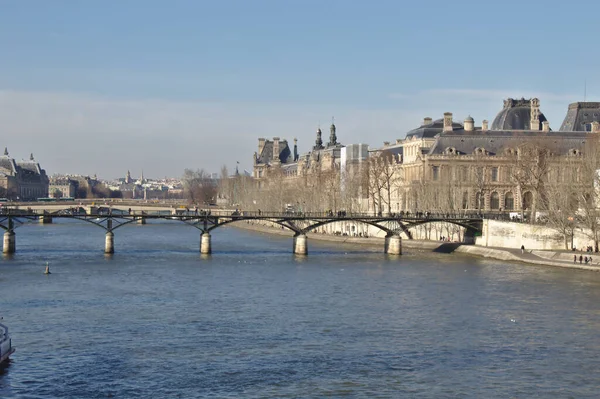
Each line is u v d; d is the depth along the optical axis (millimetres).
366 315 118875
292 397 82812
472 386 86750
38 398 82000
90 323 111812
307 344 101812
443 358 96312
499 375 90312
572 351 99688
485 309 123312
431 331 109125
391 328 110562
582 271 164750
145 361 93750
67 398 82125
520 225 198250
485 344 102500
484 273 162625
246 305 126062
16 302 126188
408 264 180000
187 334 106312
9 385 85438
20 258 184875
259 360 94625
